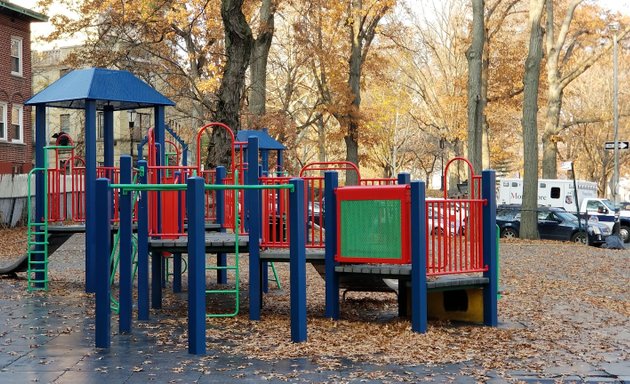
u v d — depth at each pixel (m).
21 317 11.69
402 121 64.62
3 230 34.41
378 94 57.97
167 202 12.51
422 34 50.25
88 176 14.52
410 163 86.38
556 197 43.00
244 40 23.59
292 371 8.08
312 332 10.55
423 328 10.63
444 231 11.20
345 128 43.34
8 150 40.38
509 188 47.00
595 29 43.50
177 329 10.69
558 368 8.41
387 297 14.80
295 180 9.85
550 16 40.25
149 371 8.07
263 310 12.91
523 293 15.73
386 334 10.46
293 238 9.84
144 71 31.03
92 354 8.95
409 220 10.77
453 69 50.12
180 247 11.98
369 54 45.75
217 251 12.16
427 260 10.92
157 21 30.36
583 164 65.88
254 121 31.28
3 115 40.19
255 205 11.59
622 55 52.22
